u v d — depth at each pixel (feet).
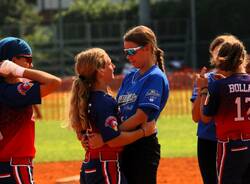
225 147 32.24
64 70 220.02
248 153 32.27
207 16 229.25
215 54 34.88
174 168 61.82
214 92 32.17
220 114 32.30
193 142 82.28
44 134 96.02
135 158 30.63
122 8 250.78
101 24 225.15
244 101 32.12
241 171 32.30
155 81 30.32
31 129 27.91
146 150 30.53
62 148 80.02
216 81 32.24
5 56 28.14
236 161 32.14
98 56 28.89
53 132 98.37
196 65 217.77
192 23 218.59
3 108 27.53
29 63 28.58
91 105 28.78
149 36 30.66
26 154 27.66
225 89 31.99
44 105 129.80
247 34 227.40
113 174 29.07
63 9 295.69
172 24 226.38
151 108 29.81
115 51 222.69
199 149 36.55
